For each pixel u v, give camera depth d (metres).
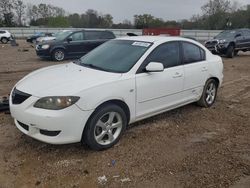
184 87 6.11
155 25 69.31
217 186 3.96
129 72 5.07
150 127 5.79
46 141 4.37
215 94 7.24
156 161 4.54
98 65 5.42
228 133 5.68
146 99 5.31
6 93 8.27
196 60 6.48
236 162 4.58
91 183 3.97
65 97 4.29
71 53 17.03
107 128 4.78
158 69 5.15
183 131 5.69
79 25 77.44
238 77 11.45
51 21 79.62
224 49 18.41
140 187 3.90
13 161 4.44
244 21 64.00
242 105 7.48
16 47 28.00
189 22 68.81
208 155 4.78
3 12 72.81
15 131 5.45
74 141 4.46
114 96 4.74
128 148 4.91
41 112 4.29
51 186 3.89
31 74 5.38
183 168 4.37
